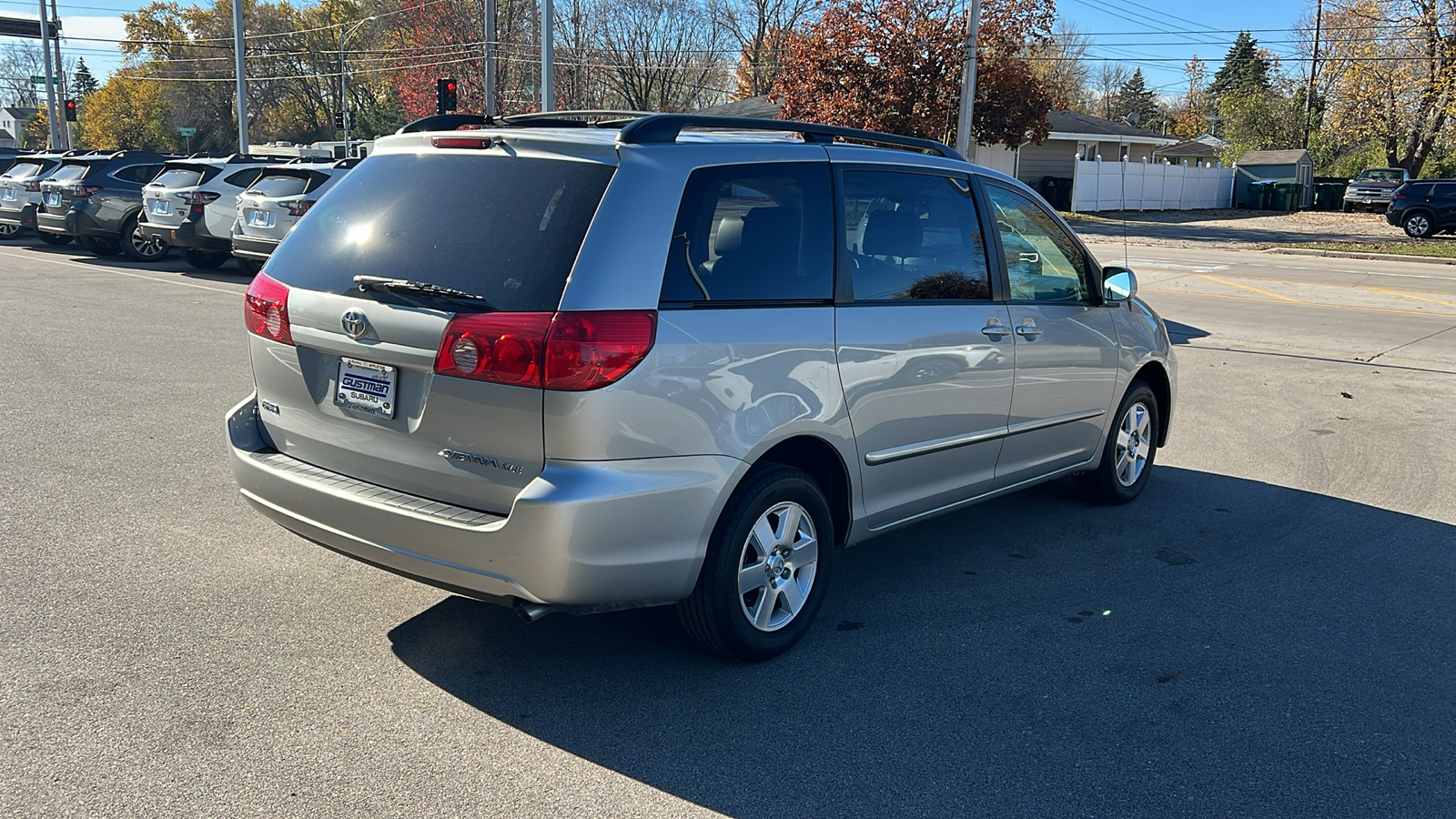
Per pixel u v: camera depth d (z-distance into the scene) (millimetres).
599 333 3146
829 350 3830
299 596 4309
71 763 3057
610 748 3256
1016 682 3771
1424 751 3379
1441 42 40031
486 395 3225
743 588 3699
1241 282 18844
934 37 30859
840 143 4371
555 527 3129
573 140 3447
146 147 81562
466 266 3340
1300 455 7148
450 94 24312
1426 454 7211
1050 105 31828
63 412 7203
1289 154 48094
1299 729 3496
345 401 3590
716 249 3535
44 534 4895
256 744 3199
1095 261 5500
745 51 60062
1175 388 6238
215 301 13008
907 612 4387
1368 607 4562
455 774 3080
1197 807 3035
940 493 4570
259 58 78562
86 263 17688
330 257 3668
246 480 3846
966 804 3018
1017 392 4816
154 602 4199
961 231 4582
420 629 4051
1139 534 5477
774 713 3508
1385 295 16953
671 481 3330
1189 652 4062
